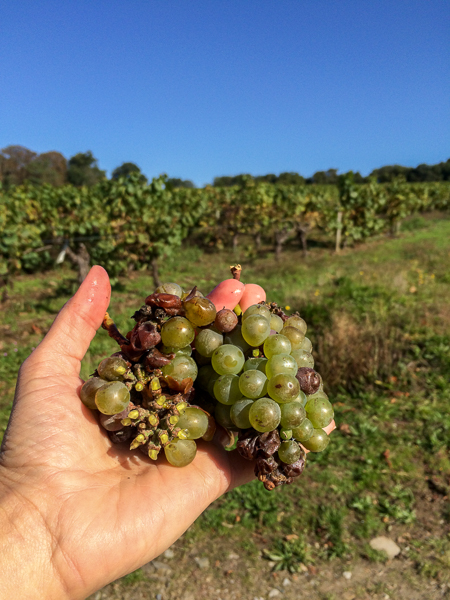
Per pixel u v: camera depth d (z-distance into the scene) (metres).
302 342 0.26
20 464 0.20
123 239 1.65
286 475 0.22
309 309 1.13
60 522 0.19
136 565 0.20
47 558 0.18
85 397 0.22
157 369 0.21
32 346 1.13
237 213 2.56
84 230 1.63
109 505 0.20
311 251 2.58
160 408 0.21
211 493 0.23
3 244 1.58
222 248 2.70
